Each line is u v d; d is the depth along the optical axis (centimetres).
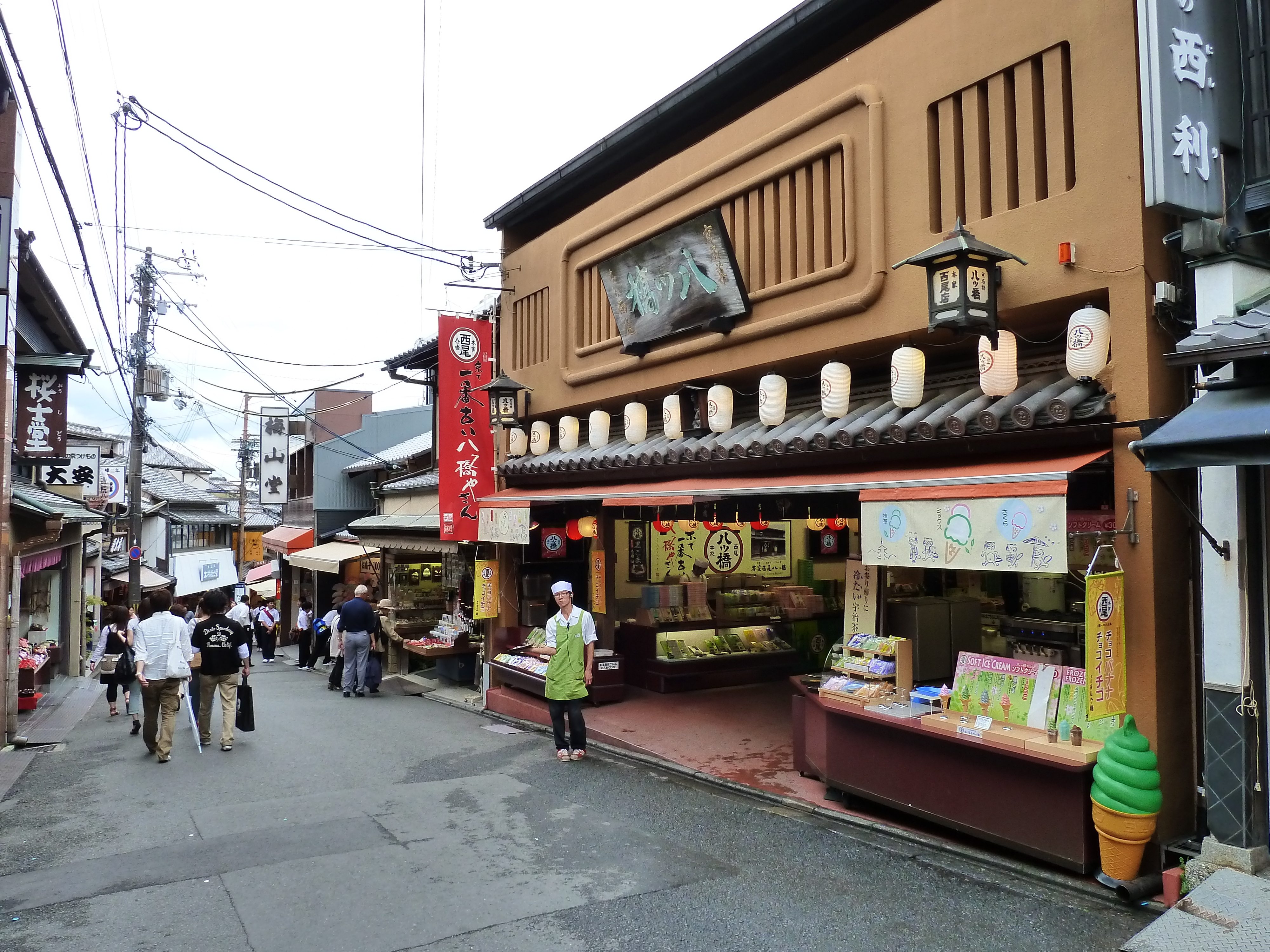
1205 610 498
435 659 1788
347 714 1274
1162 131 479
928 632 741
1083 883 526
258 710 1312
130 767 910
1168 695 525
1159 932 439
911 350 674
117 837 666
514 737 1059
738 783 779
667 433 952
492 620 1326
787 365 841
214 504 4288
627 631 1254
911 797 635
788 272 821
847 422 727
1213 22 517
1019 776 560
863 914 505
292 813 723
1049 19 594
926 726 612
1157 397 529
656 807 732
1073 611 730
